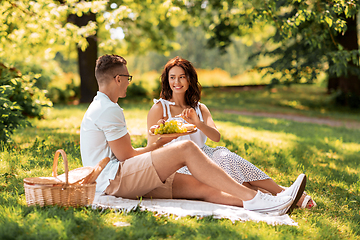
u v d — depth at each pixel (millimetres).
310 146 7523
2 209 2734
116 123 2969
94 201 2908
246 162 3365
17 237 2266
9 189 3459
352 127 12984
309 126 11969
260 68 17625
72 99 18281
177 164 2900
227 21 18391
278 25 7012
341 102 19312
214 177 2885
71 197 2734
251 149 6312
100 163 2852
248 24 7828
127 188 2980
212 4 16047
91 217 2617
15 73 8656
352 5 6266
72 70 37000
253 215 2865
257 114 15781
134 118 10070
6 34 8750
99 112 2977
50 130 7363
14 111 5992
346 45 16266
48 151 5082
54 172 2959
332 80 22969
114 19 8461
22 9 8320
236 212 2891
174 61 3746
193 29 35719
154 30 21062
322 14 6461
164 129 3121
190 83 3727
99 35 18297
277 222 2791
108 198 2936
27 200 2762
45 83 15531
